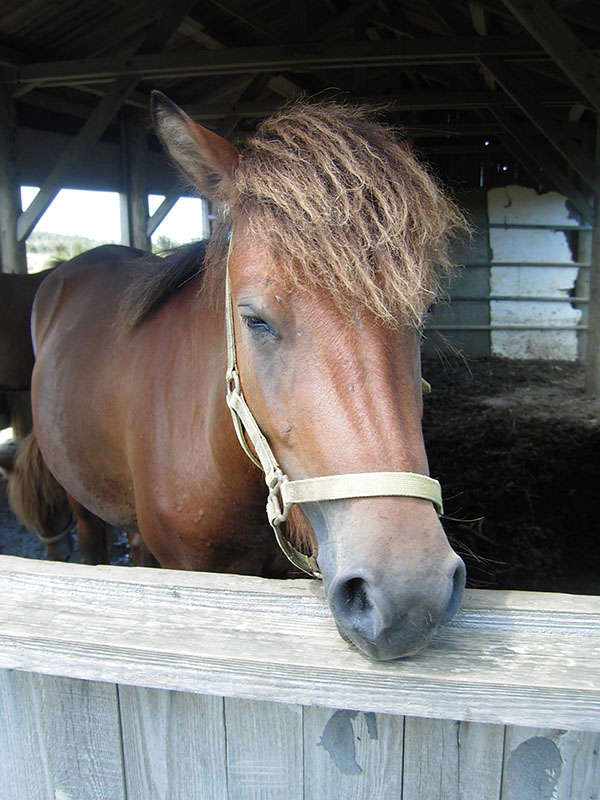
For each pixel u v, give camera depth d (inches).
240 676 30.5
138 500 67.2
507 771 31.5
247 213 40.3
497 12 177.6
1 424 186.7
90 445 76.7
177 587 34.8
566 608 32.4
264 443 42.0
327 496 34.2
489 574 114.0
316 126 39.3
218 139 47.1
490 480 161.9
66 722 35.2
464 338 352.5
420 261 36.3
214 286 51.2
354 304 35.7
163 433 62.1
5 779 37.5
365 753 32.4
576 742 30.5
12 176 191.6
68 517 113.9
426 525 32.1
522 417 222.4
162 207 266.8
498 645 30.9
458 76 292.7
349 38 285.6
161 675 31.1
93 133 178.4
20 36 179.3
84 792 36.6
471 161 339.6
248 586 34.8
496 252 343.0
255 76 250.2
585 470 169.5
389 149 38.9
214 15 223.8
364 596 31.5
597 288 245.9
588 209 239.5
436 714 29.3
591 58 133.0
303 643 31.4
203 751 34.1
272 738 33.1
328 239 34.9
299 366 36.9
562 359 347.6
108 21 191.5
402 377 36.8
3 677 35.1
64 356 84.1
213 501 57.3
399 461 33.8
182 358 61.6
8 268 193.5
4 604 34.7
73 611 34.0
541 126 203.6
